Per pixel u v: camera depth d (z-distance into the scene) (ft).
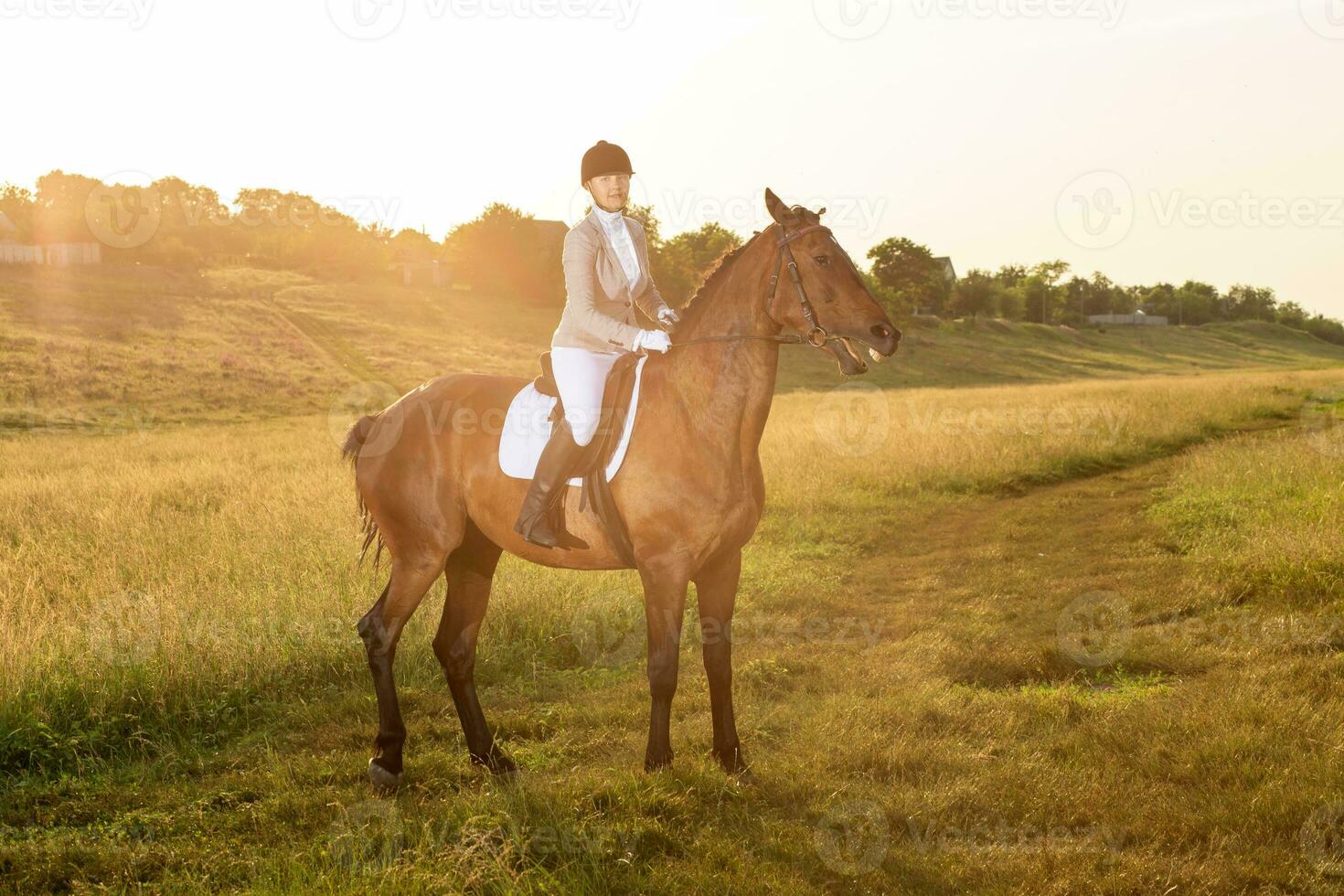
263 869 11.64
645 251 15.03
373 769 14.55
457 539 15.61
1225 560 25.72
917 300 263.90
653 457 13.92
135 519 31.12
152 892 11.37
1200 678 17.89
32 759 15.51
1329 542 24.17
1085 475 49.88
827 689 18.40
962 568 29.55
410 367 127.85
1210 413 73.20
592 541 14.60
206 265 200.64
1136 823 12.20
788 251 13.53
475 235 207.51
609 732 16.48
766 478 42.73
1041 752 14.74
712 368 13.91
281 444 63.41
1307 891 10.59
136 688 17.51
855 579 28.76
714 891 10.94
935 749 14.84
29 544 28.30
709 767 14.24
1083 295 350.02
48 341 114.11
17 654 17.58
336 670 19.65
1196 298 385.29
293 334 141.49
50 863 12.06
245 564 24.79
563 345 14.66
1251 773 13.15
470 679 15.61
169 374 107.96
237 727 17.40
